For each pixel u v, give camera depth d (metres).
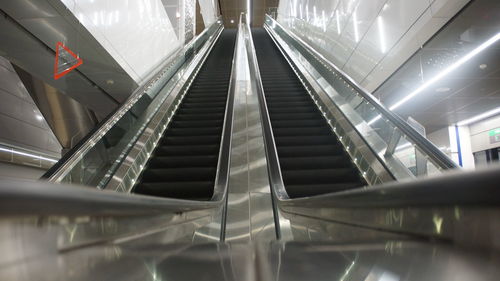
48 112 10.09
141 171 4.44
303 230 2.95
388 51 5.45
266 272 0.95
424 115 9.55
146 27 6.70
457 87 6.87
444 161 2.91
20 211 0.55
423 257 0.80
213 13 18.97
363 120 4.73
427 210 0.82
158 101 5.97
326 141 5.22
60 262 0.70
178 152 5.08
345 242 1.24
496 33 4.61
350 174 4.31
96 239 0.87
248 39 12.41
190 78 8.28
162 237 1.68
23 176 8.56
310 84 7.19
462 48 4.99
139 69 6.33
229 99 6.39
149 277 0.92
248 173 4.84
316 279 0.92
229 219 3.88
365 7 6.35
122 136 4.39
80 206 0.71
